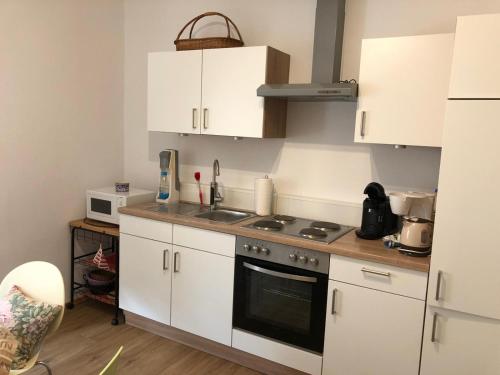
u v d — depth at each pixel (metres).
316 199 2.90
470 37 1.82
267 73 2.65
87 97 3.35
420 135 2.23
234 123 2.77
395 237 2.30
